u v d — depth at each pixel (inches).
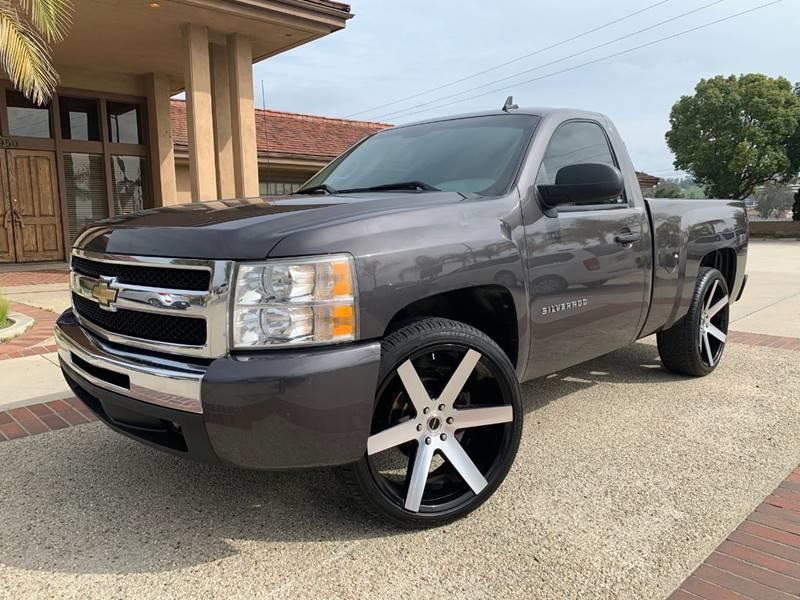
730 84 1304.1
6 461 135.5
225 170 487.5
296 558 99.2
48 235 518.0
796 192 1317.7
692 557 98.9
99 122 535.5
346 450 94.3
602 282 140.4
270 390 87.7
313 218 98.4
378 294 95.5
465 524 109.3
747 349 234.5
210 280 91.3
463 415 110.3
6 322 263.4
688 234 175.6
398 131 166.4
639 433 150.4
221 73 479.5
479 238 110.7
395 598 89.3
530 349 124.3
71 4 373.7
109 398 103.7
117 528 108.2
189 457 96.7
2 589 91.2
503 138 138.9
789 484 123.6
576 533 106.0
